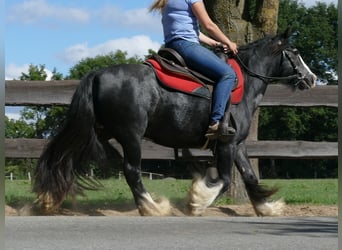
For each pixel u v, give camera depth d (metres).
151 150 11.48
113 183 16.38
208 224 7.86
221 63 9.52
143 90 9.41
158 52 9.75
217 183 9.67
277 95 11.71
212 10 11.80
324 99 11.73
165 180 20.80
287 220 8.41
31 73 54.88
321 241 6.55
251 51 10.14
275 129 63.62
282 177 65.00
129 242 6.43
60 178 9.39
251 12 13.27
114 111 9.34
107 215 9.81
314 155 11.59
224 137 9.52
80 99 9.41
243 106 9.85
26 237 6.72
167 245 6.27
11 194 12.37
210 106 9.60
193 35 9.63
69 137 9.40
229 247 6.18
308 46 63.06
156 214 9.48
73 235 6.87
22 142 11.24
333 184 22.05
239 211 10.46
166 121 9.59
